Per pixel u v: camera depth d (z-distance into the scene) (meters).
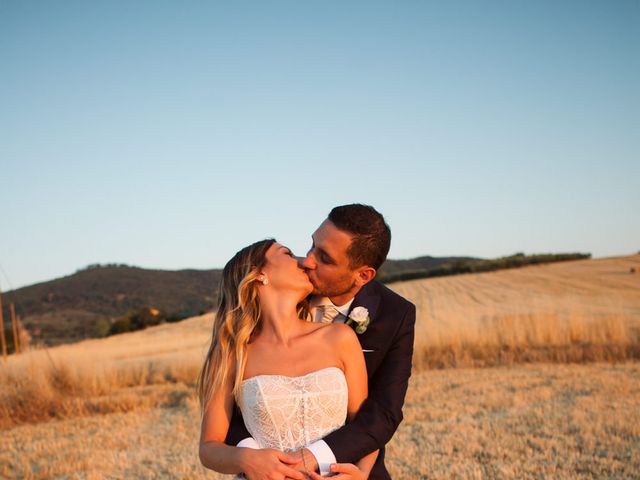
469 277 70.75
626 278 59.12
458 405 10.05
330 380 2.71
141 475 6.96
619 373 13.21
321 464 2.53
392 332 2.91
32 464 7.87
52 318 76.38
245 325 2.81
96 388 14.06
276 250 2.95
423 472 6.34
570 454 6.73
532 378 12.91
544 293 51.88
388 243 2.82
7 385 12.50
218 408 2.82
